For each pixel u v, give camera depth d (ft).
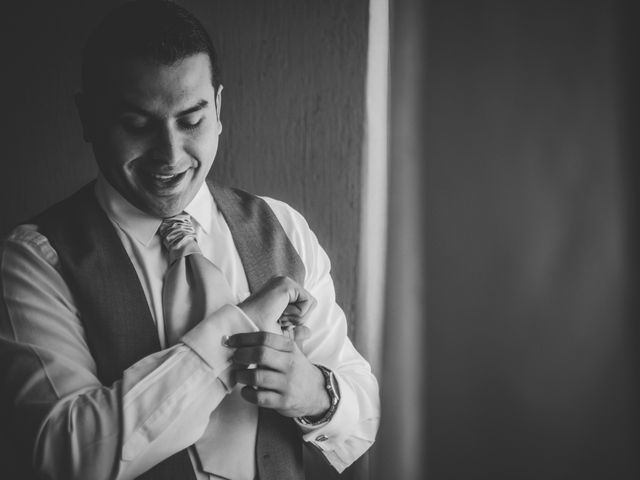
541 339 1.10
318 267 3.46
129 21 2.85
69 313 2.88
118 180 2.94
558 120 1.11
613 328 1.06
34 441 2.63
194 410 2.67
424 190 1.20
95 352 2.86
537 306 1.11
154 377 2.67
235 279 3.19
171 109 2.81
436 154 1.19
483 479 1.14
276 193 4.27
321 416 2.96
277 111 4.29
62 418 2.63
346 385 3.03
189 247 3.08
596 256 1.08
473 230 1.16
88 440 2.59
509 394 1.13
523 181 1.13
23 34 4.63
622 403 1.06
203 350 2.72
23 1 4.62
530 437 1.11
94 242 3.00
